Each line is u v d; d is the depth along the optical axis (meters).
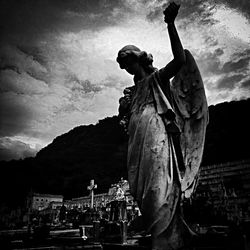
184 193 3.59
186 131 3.94
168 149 3.71
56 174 72.50
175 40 3.76
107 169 73.38
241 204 26.09
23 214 38.03
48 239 8.65
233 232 3.84
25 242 7.81
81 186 71.69
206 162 41.50
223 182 31.28
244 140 40.72
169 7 3.72
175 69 3.87
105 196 44.56
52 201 60.94
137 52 4.32
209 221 16.98
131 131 4.02
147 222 3.50
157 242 3.36
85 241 7.94
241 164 32.09
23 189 55.12
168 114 3.82
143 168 3.67
